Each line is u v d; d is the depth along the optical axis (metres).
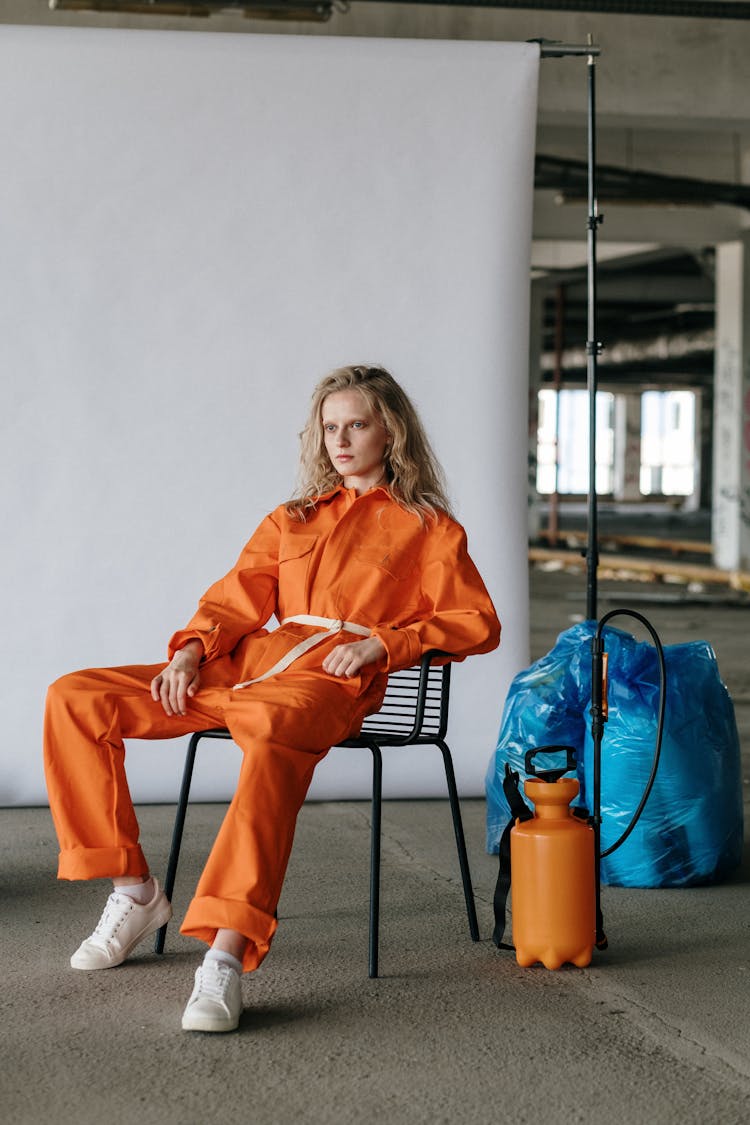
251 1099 2.02
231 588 2.79
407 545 2.79
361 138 4.17
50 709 2.56
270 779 2.37
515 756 3.53
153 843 3.71
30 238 4.06
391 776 4.29
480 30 8.23
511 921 2.97
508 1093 2.05
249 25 7.69
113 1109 1.99
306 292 4.17
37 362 4.08
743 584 13.08
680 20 8.75
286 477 4.18
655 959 2.73
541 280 19.62
